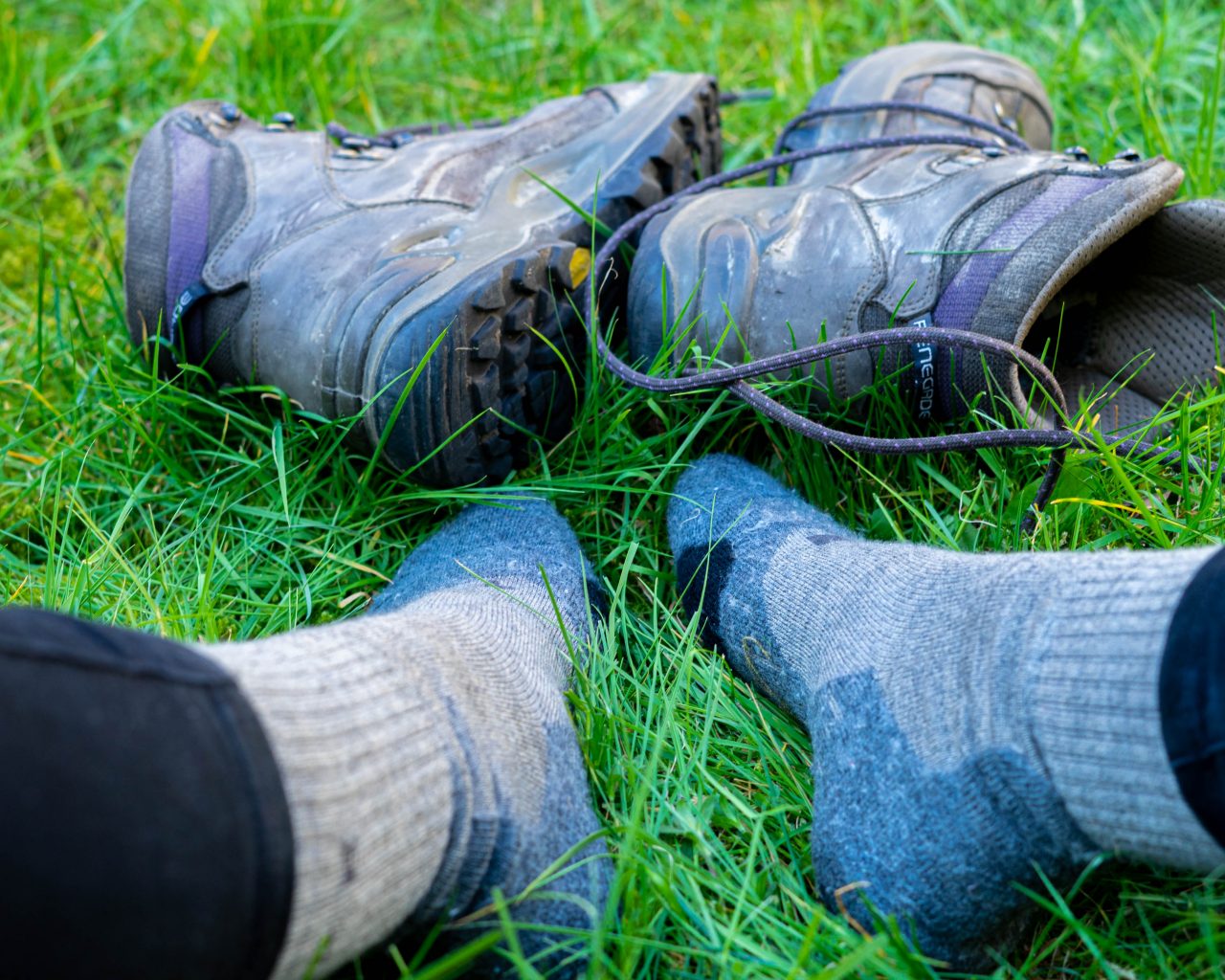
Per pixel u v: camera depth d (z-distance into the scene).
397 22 1.75
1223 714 0.55
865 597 0.82
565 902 0.70
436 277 0.96
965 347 0.97
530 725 0.76
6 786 0.46
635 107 1.21
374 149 1.16
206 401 1.09
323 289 1.01
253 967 0.52
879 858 0.70
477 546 1.01
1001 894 0.68
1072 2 1.59
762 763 0.87
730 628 0.94
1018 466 1.01
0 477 1.16
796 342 1.03
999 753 0.65
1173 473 1.00
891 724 0.73
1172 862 0.60
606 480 1.10
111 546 1.00
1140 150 1.39
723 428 1.08
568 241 1.07
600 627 0.95
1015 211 0.99
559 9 1.68
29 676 0.48
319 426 1.06
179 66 1.63
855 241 1.03
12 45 1.58
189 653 0.56
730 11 1.69
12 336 1.31
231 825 0.50
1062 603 0.65
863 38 1.63
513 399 1.02
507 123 1.36
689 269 1.05
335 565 1.04
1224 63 1.41
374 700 0.62
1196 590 0.58
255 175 1.11
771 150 1.47
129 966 0.48
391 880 0.59
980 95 1.29
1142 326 1.10
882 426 1.05
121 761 0.49
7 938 0.46
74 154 1.57
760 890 0.77
